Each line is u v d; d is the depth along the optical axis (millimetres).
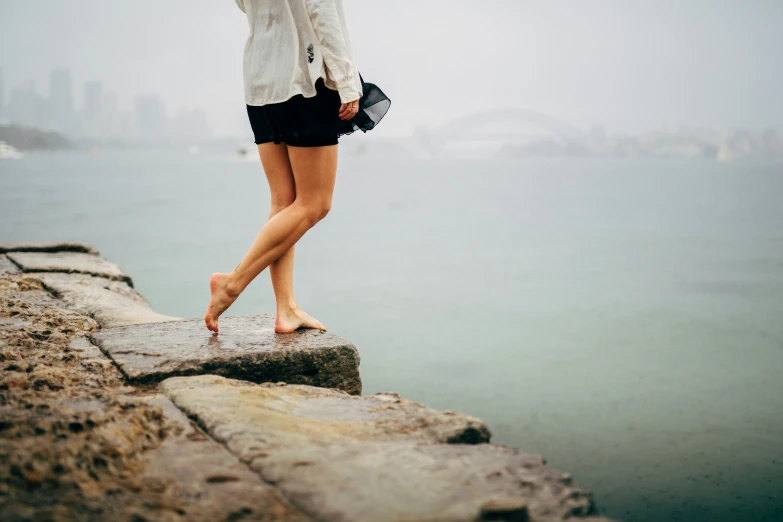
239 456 1875
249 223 27156
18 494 1533
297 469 1762
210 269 16281
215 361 2742
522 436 6539
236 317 3545
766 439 6258
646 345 10492
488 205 45344
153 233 22969
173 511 1526
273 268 3172
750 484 5066
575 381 8609
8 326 3334
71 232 22219
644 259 20516
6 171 62188
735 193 58188
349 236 27516
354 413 2303
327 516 1528
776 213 36312
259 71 2873
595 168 164625
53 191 41062
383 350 10469
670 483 5121
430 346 10656
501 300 14570
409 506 1568
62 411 2020
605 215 37094
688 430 6562
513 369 9328
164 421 2119
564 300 14477
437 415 2236
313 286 16375
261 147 3082
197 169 104062
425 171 137625
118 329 3311
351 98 2748
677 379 8617
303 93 2787
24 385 2369
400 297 14930
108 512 1488
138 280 14805
